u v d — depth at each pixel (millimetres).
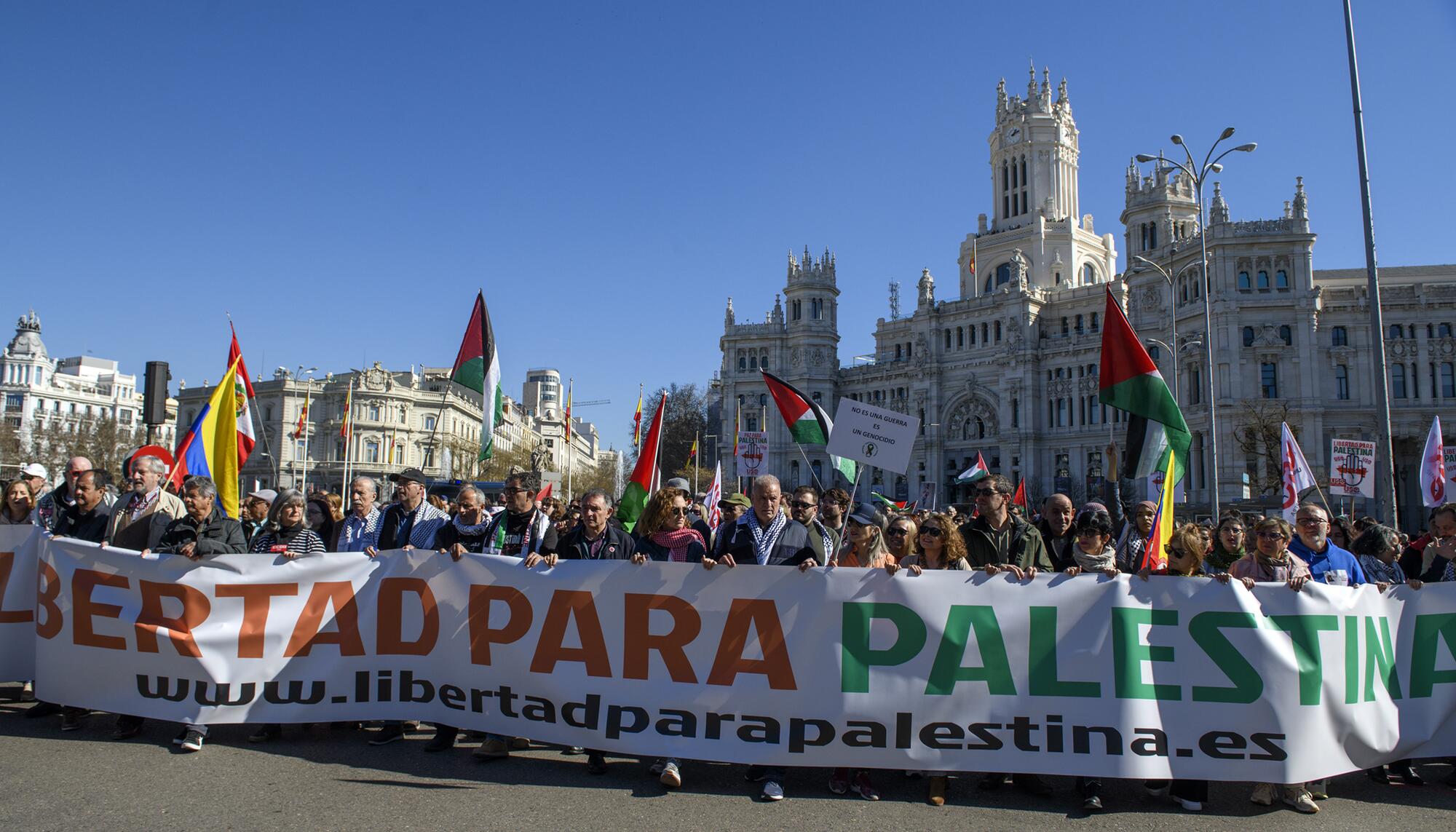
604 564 10047
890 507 22281
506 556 10398
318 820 8133
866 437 13344
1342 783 10188
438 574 10578
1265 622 9398
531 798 8969
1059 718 9281
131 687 10641
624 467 170750
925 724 9344
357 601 10688
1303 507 11156
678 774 9562
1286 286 80375
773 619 9648
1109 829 8516
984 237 124062
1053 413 107062
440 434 127250
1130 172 94312
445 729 10617
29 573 11953
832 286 129750
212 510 11336
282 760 10023
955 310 116188
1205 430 80750
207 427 13828
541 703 10000
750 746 9477
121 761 9766
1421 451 78562
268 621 10578
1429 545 12195
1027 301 108125
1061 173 122438
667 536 10758
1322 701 9359
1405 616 10062
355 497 12078
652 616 9867
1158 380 12102
